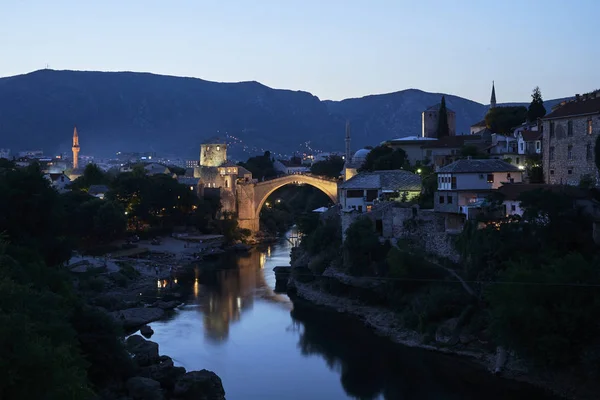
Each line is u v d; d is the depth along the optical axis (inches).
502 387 3166.8
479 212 4202.8
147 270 6560.0
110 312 4680.1
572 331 2940.5
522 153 5969.5
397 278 4328.3
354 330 4247.0
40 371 1780.3
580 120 4503.0
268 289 5703.7
